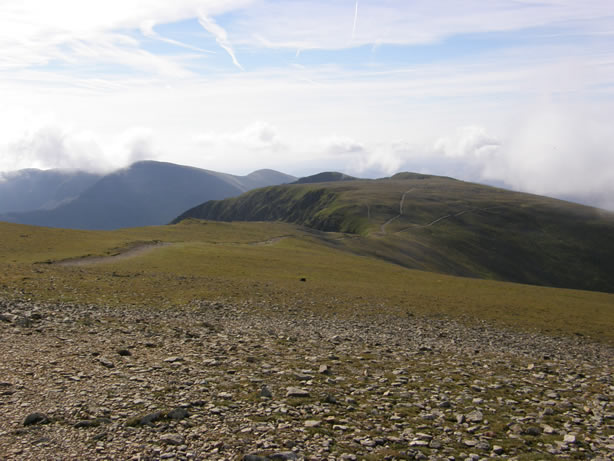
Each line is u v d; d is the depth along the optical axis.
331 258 113.81
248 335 27.25
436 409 15.35
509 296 73.31
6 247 81.12
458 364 23.95
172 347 21.41
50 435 10.70
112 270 58.44
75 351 18.78
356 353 24.34
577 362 29.25
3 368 15.61
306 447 11.07
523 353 30.94
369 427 12.93
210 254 94.00
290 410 13.66
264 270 76.94
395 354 25.19
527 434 13.55
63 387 14.11
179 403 13.41
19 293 32.44
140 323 27.36
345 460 10.50
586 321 53.38
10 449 9.89
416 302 54.59
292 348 24.06
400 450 11.44
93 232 125.56
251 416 12.92
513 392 18.67
